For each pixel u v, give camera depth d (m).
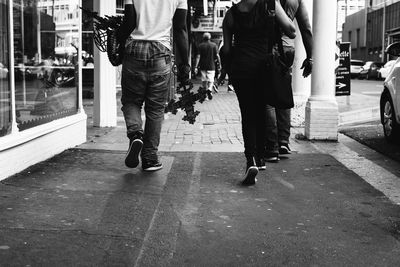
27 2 5.81
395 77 8.25
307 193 5.11
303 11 6.20
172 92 9.71
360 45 71.12
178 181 5.42
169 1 5.44
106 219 4.09
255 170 5.28
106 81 9.61
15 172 5.34
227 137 8.66
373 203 4.80
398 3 55.81
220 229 4.03
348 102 15.09
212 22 26.12
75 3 7.36
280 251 3.62
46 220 3.98
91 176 5.42
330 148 7.66
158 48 5.44
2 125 5.18
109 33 5.67
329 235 3.95
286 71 5.39
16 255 3.31
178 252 3.55
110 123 9.70
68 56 7.16
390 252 3.63
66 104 7.08
